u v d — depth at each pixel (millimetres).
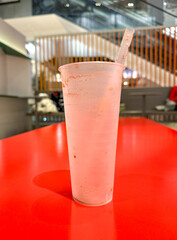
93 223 194
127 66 4680
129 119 1624
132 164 394
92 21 5449
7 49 2908
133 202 237
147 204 231
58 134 798
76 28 5547
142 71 4285
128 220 198
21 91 3400
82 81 219
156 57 4129
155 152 488
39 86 4426
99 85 219
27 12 5125
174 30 3684
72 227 187
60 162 412
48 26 5473
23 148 543
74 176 239
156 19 3945
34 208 225
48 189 279
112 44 4969
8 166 384
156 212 212
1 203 238
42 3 5113
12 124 2826
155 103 3617
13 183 300
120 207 226
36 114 3000
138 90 3637
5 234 178
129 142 621
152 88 3613
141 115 3473
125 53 249
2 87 3035
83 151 227
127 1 3982
